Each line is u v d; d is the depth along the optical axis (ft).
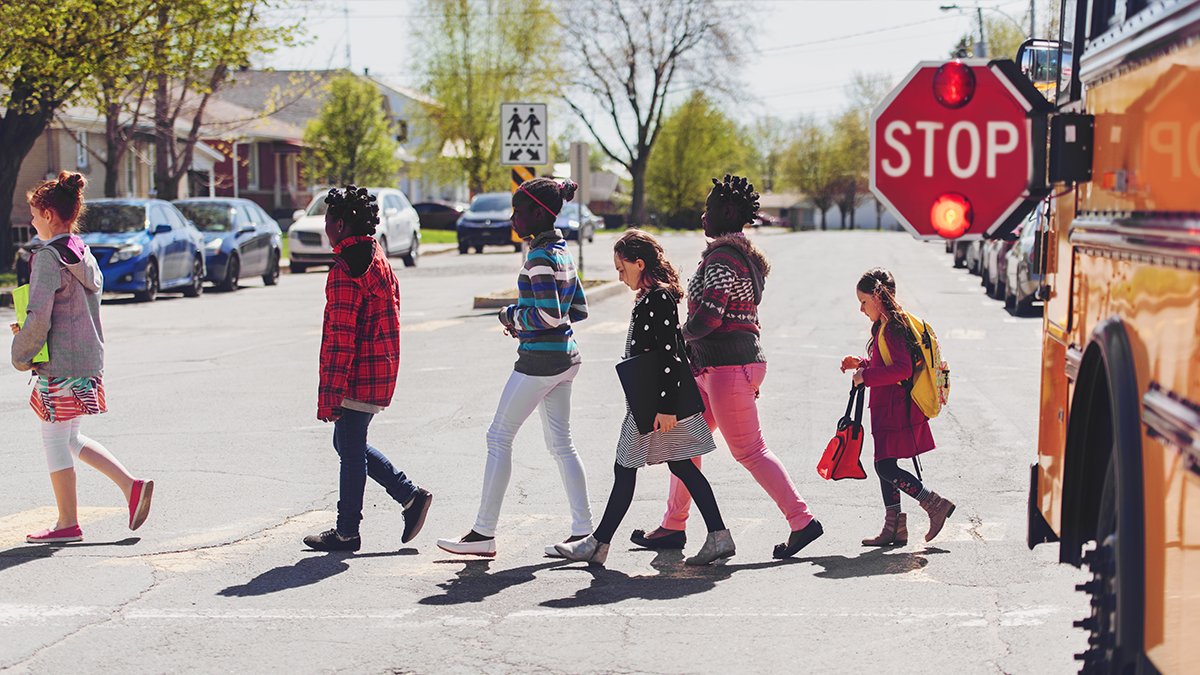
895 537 23.94
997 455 32.30
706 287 22.67
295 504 27.55
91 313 24.22
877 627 19.13
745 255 22.97
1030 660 17.60
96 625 19.43
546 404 23.81
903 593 20.86
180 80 129.18
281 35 103.55
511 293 78.07
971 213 15.51
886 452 23.76
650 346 22.34
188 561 23.08
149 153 156.04
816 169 452.76
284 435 35.47
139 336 61.62
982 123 15.49
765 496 28.43
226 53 101.81
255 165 218.18
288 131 225.76
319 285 101.76
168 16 98.27
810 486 29.32
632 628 19.25
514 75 230.48
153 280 82.17
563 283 23.02
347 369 23.13
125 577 22.00
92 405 24.23
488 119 232.12
